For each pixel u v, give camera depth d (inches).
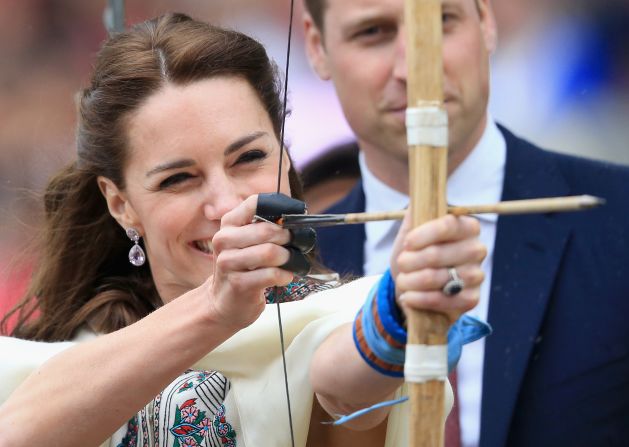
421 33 277.7
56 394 364.2
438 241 271.9
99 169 428.8
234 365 398.3
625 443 521.3
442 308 275.7
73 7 840.9
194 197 403.5
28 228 520.1
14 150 805.9
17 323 472.4
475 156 560.1
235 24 738.8
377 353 311.6
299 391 385.7
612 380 523.8
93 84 427.2
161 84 403.5
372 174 584.4
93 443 366.9
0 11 838.5
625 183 546.6
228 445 398.6
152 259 431.2
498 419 524.1
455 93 538.3
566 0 660.7
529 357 529.3
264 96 411.5
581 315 530.6
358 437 381.7
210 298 345.7
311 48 596.4
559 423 525.0
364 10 544.1
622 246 534.9
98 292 456.1
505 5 665.6
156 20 428.8
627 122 661.3
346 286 412.2
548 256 539.8
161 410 401.1
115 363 358.0
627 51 658.8
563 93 666.2
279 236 327.3
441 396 281.0
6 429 366.0
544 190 556.7
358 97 558.6
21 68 835.4
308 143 678.5
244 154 401.7
